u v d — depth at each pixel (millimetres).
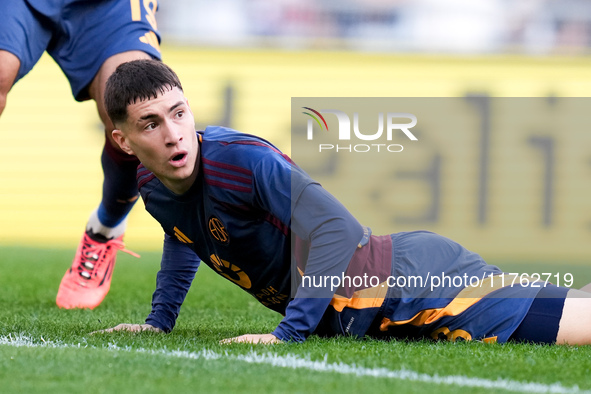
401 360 8445
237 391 6688
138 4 13945
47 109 42062
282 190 9438
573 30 46031
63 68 13875
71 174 41875
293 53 42906
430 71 41969
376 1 46188
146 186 10273
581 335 10242
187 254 11289
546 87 40938
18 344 9477
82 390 6645
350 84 42750
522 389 7137
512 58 41312
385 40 45562
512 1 46281
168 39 43469
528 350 9531
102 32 13609
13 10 12953
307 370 7699
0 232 41188
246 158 9461
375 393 6699
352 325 10445
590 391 7180
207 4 44406
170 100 9008
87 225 15664
